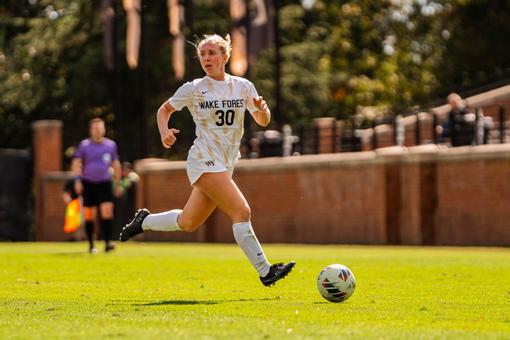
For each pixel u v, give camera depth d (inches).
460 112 3506.4
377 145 4160.9
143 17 4677.7
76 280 1664.6
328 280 1200.8
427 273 1787.6
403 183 3508.9
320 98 6318.9
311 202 3841.0
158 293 1390.3
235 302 1221.7
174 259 2342.5
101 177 2632.9
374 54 7126.0
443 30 7337.6
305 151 4148.6
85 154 2625.5
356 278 1669.5
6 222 5014.8
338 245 3572.8
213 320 997.8
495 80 4468.5
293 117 6333.7
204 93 1262.3
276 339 847.1
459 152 3341.5
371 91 6879.9
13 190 5036.9
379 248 3100.4
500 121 3385.8
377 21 7332.7
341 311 1105.4
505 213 3198.8
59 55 6397.6
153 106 6156.5
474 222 3294.8
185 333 887.1
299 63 6422.2
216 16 6181.1
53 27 6289.4
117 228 4552.2
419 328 946.7
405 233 3499.0
